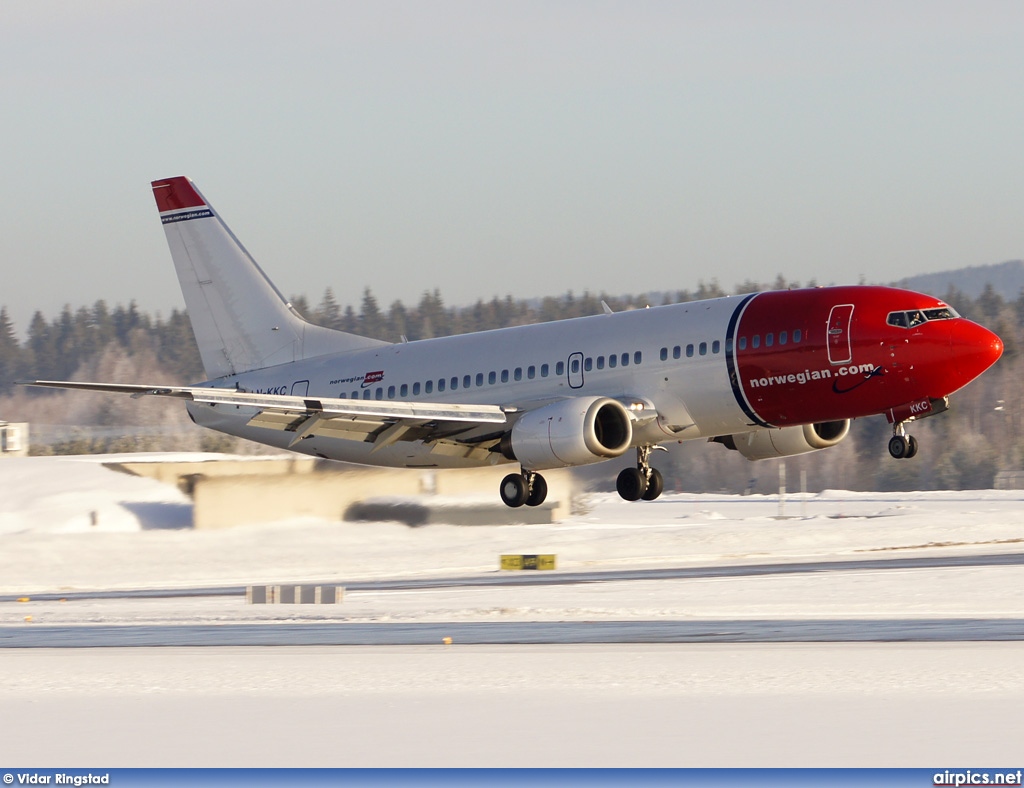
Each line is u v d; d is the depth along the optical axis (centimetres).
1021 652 7781
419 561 17212
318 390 16688
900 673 6956
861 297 13112
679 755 5109
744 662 7469
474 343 15550
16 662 8075
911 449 13350
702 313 13862
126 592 14725
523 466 14212
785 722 5653
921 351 12694
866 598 11675
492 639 8956
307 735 5544
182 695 6619
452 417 14512
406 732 5566
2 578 16100
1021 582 12850
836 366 13000
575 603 11600
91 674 7450
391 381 16000
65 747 5400
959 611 10469
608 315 14738
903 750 5131
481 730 5588
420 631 9581
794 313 13262
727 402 13625
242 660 7994
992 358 12694
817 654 7794
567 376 14525
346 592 13650
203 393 13625
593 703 6159
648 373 13975
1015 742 5234
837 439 14825
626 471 15288
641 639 8788
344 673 7294
